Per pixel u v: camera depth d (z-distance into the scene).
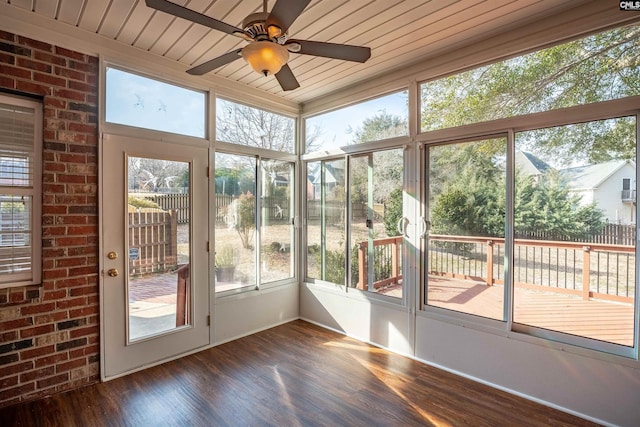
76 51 2.43
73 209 2.44
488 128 2.57
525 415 2.18
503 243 2.57
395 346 3.15
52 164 2.34
